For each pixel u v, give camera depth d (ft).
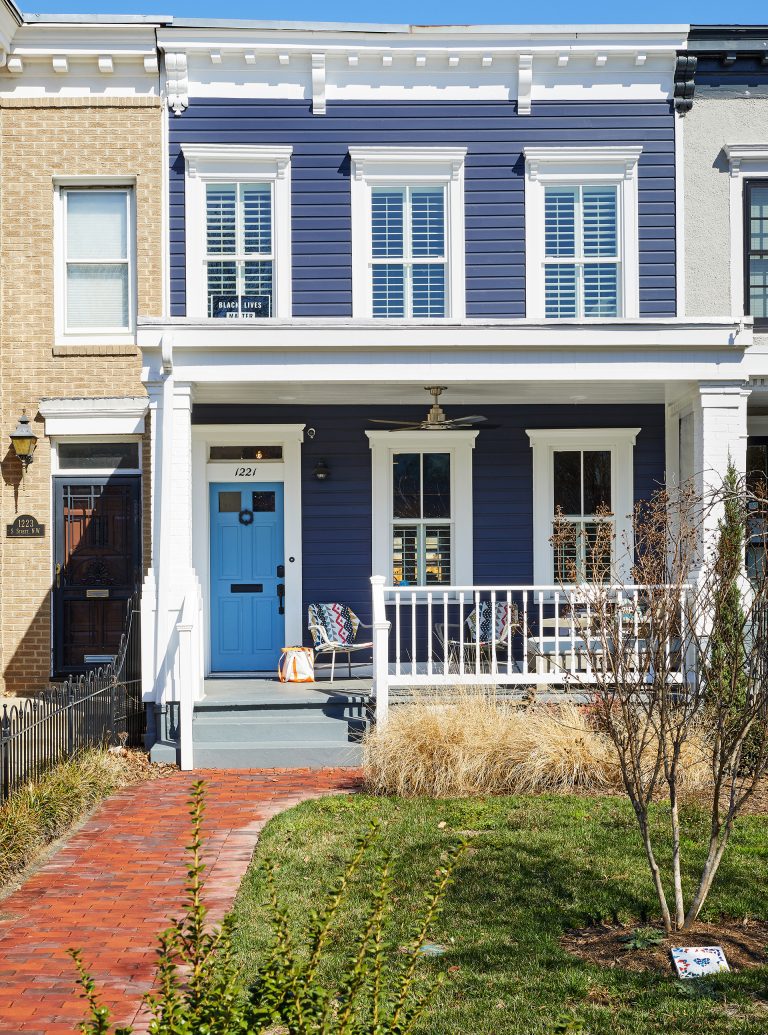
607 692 23.16
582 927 20.66
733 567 22.77
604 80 45.24
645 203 45.32
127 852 26.48
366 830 26.84
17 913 22.31
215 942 14.35
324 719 37.50
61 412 44.70
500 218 45.06
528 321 37.58
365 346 37.50
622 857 24.30
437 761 30.86
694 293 45.57
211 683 42.80
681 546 25.13
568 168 45.24
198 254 44.45
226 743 36.52
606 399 45.52
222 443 46.14
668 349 38.01
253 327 37.37
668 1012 16.67
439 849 25.08
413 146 44.70
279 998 12.51
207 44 43.70
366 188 44.75
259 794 32.04
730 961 18.69
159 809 30.48
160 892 23.53
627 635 23.91
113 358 44.93
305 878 23.50
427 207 45.16
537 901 21.72
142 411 44.73
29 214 44.70
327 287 44.60
